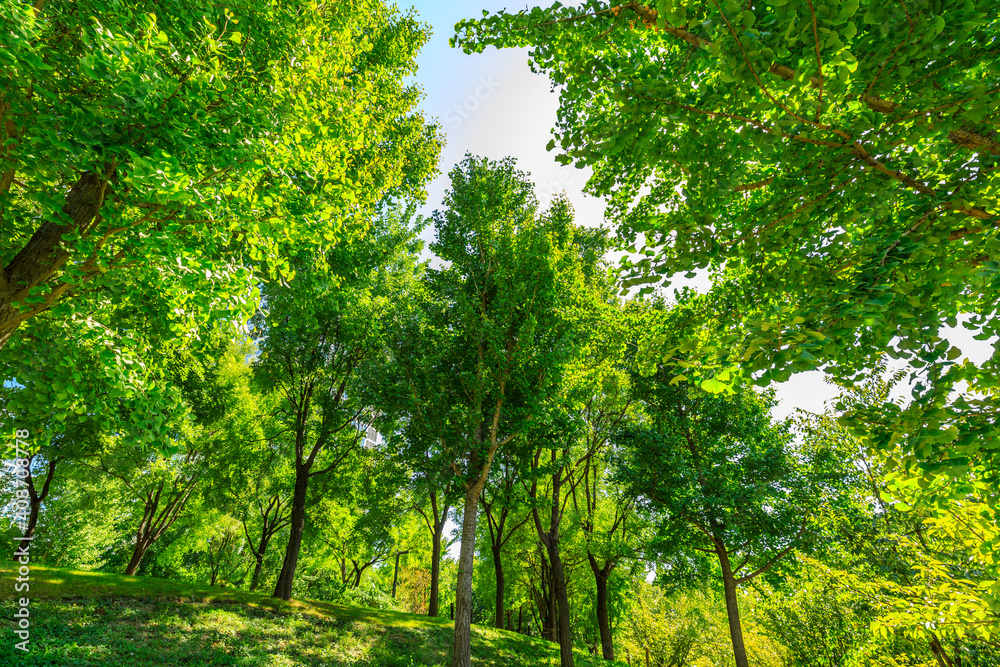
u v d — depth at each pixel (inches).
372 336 599.2
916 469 105.4
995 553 164.4
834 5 93.9
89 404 220.2
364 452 745.0
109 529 1000.9
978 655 269.7
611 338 600.4
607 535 708.7
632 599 928.9
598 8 146.9
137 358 224.4
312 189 269.0
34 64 146.3
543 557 800.9
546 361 510.0
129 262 206.8
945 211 124.8
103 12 172.2
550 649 669.3
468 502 483.5
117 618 409.4
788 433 589.0
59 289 198.1
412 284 661.3
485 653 568.4
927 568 226.5
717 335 197.8
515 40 165.6
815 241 157.9
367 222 337.4
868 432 109.3
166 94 172.9
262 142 209.8
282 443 757.9
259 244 224.7
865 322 98.3
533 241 557.3
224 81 215.9
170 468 690.2
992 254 112.7
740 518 531.5
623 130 140.6
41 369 210.4
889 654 337.7
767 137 126.0
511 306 534.9
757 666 710.5
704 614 899.4
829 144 123.6
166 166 168.6
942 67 105.9
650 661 994.1
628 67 153.8
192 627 430.3
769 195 183.2
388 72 440.1
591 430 705.6
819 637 524.7
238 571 1157.7
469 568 459.8
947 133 118.3
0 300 191.8
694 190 161.3
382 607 1140.5
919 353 101.3
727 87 126.6
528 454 590.2
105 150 165.8
